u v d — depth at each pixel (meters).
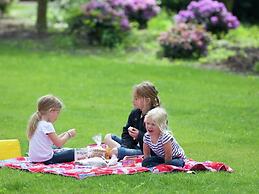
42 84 22.48
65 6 37.47
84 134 15.70
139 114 12.94
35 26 35.06
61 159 12.25
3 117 17.39
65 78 23.64
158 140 11.75
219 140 15.27
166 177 11.07
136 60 27.66
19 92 21.08
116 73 24.72
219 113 18.59
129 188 10.46
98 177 11.09
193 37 27.98
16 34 33.16
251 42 31.72
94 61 26.98
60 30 33.94
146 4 34.44
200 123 17.22
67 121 17.14
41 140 12.18
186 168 11.79
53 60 26.92
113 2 31.61
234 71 26.25
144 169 11.53
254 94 21.77
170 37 28.09
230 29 32.41
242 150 14.33
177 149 11.95
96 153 12.55
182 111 18.78
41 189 10.41
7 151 12.85
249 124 17.22
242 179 11.34
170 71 25.41
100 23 30.52
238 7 42.56
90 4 30.77
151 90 12.76
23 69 25.05
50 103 12.33
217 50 29.19
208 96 21.20
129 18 34.38
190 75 24.83
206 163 12.18
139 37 31.59
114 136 13.34
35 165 11.98
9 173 11.42
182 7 41.16
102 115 18.05
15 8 45.62
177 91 21.91
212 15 31.84
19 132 15.73
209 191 10.45
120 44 30.17
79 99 20.27
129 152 12.65
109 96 20.83
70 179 10.97
